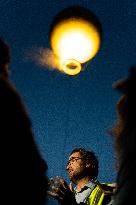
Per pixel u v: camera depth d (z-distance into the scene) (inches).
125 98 76.6
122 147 74.1
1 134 69.2
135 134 72.1
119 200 70.4
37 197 70.2
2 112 70.1
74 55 93.3
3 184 68.0
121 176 71.9
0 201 67.6
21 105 72.9
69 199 123.1
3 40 77.2
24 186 68.9
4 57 75.8
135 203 68.8
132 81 75.6
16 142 69.6
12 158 68.9
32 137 72.2
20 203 68.4
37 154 71.7
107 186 108.2
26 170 69.4
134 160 70.7
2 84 72.5
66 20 91.5
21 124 70.9
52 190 123.0
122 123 76.1
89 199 141.4
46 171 73.3
